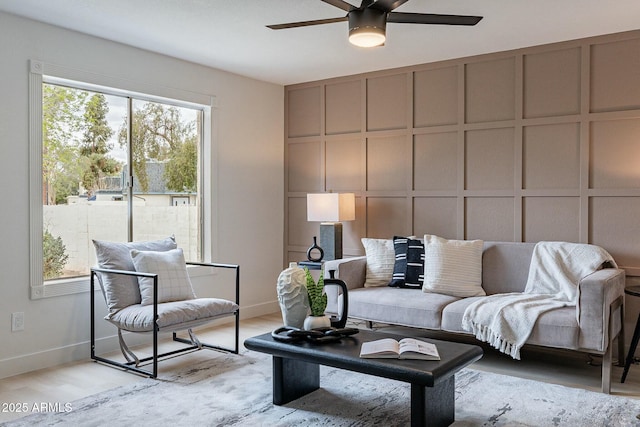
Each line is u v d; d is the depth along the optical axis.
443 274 4.08
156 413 2.88
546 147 4.27
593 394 3.16
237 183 5.23
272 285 5.64
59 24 3.75
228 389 3.26
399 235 5.02
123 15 3.58
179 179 4.82
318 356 2.70
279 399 3.00
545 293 3.81
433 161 4.82
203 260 5.00
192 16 3.61
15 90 3.58
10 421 2.77
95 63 4.02
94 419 2.80
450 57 4.64
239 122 5.24
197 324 3.69
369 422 2.77
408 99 4.93
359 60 4.74
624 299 3.95
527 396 3.13
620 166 3.97
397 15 2.89
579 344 3.16
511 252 4.15
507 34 4.00
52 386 3.33
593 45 4.06
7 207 3.55
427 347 2.71
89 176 4.14
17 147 3.59
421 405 2.50
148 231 4.56
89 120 4.14
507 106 4.44
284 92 5.76
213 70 4.97
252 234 5.40
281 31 3.92
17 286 3.60
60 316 3.83
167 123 4.71
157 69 4.48
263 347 2.91
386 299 3.93
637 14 3.57
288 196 5.75
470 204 4.64
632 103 3.92
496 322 3.39
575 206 4.15
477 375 3.52
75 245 4.04
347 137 5.32
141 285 3.78
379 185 5.14
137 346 4.27
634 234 3.92
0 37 3.50
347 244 5.34
